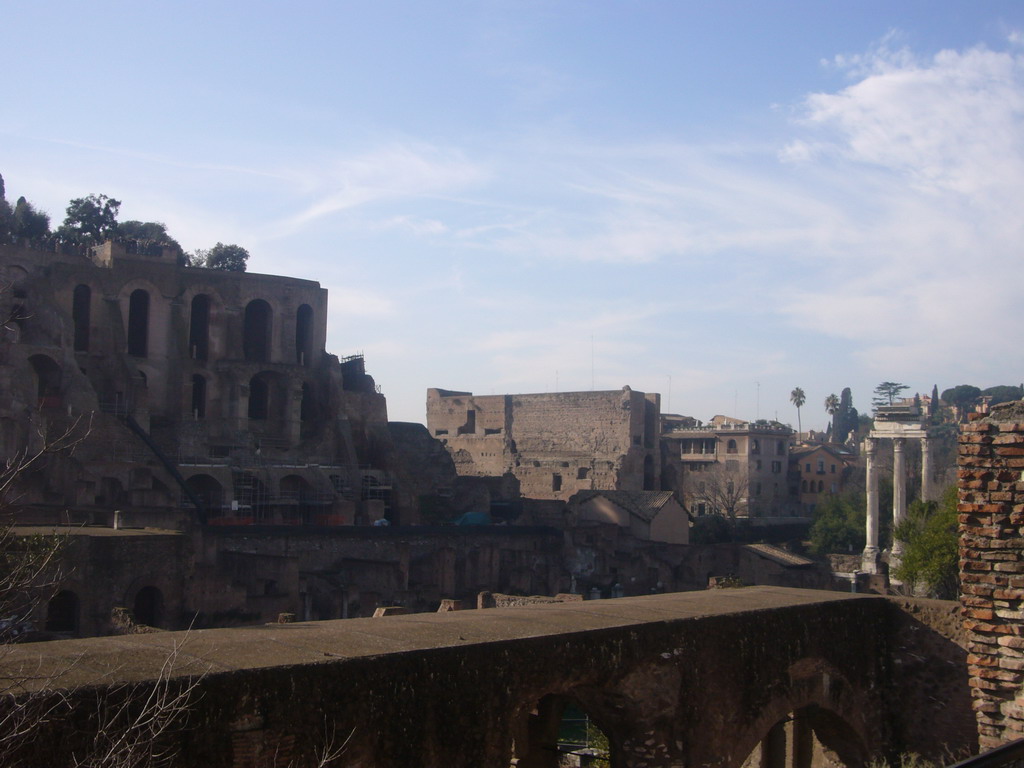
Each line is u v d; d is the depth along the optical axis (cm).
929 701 2797
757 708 2470
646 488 12812
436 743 1772
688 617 2327
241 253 13262
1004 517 2098
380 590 6800
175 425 8838
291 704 1577
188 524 6388
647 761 2191
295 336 10194
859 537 11138
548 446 13138
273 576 6044
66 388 7712
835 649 2712
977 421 2159
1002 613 2088
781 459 15150
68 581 4769
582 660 2048
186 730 1452
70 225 12362
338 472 9269
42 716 1302
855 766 2795
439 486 10762
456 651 1820
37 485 6638
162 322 9288
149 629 4453
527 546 8550
